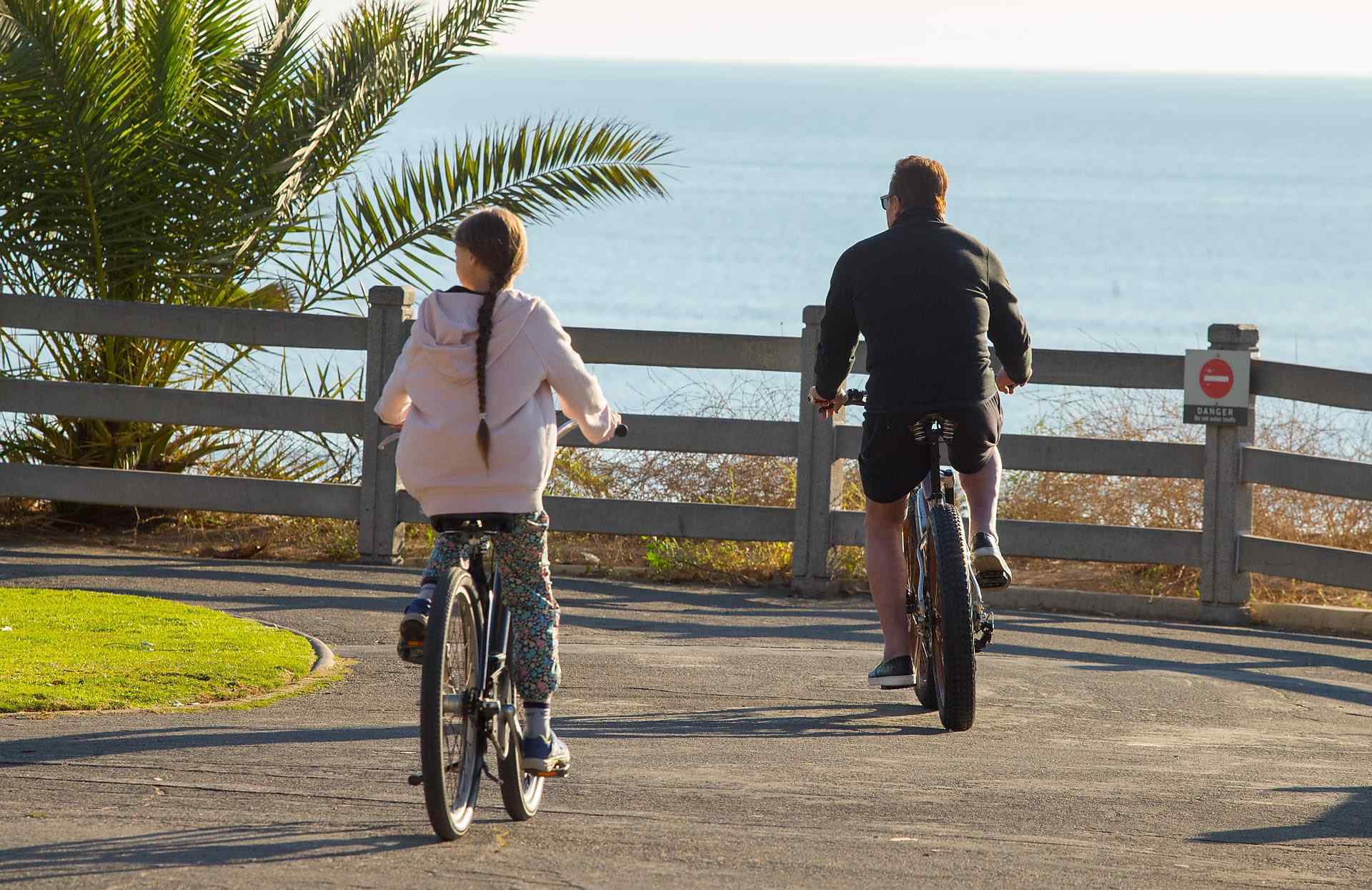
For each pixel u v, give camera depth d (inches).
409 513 1282.0
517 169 1533.0
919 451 793.6
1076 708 857.5
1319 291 6363.2
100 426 1416.1
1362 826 609.6
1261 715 856.3
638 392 1674.5
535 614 584.4
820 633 1069.8
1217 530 1165.1
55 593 1058.7
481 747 563.2
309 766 665.0
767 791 645.3
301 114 1456.7
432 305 566.6
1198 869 542.6
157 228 1434.5
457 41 1529.3
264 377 1531.7
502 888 496.7
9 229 1412.4
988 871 533.0
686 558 1286.9
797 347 1226.0
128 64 1417.3
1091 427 1397.6
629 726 782.5
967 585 770.2
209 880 495.8
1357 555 1114.1
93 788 616.7
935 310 781.9
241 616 1036.5
